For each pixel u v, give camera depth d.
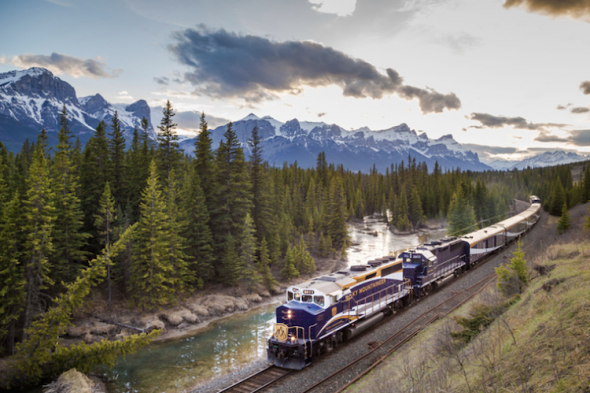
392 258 29.23
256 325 31.58
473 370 11.36
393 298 26.98
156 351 25.91
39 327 19.69
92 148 43.53
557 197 86.69
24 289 24.75
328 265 55.56
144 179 44.38
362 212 125.88
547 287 16.12
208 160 47.38
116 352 20.08
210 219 45.41
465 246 39.75
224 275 42.44
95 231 39.97
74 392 18.23
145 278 33.94
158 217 33.78
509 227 51.69
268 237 51.59
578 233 38.62
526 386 8.75
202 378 21.12
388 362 18.23
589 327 9.79
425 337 20.36
